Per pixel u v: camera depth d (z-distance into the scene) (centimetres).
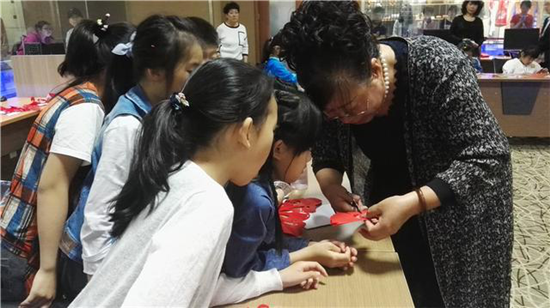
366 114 103
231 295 87
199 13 585
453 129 100
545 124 477
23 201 134
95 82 140
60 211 127
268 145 80
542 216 306
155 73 122
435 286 121
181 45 121
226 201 71
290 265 98
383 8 613
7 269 149
